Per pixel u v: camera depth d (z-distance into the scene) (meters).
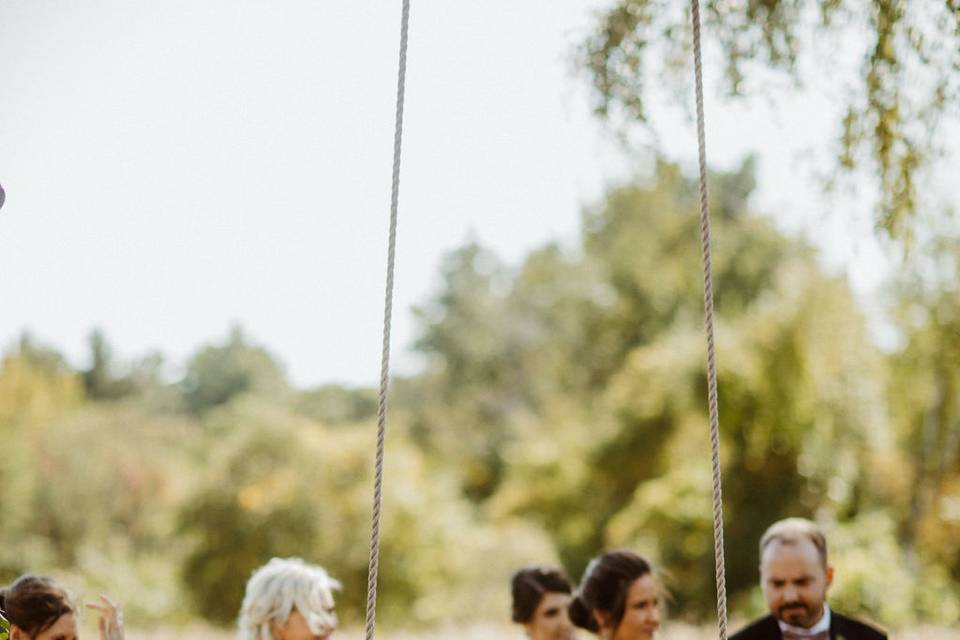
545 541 19.89
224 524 16.62
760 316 16.39
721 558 3.62
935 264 12.88
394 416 33.72
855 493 15.17
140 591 18.48
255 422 17.16
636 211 27.64
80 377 34.47
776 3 5.30
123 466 21.62
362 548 16.81
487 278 36.09
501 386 33.75
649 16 5.53
